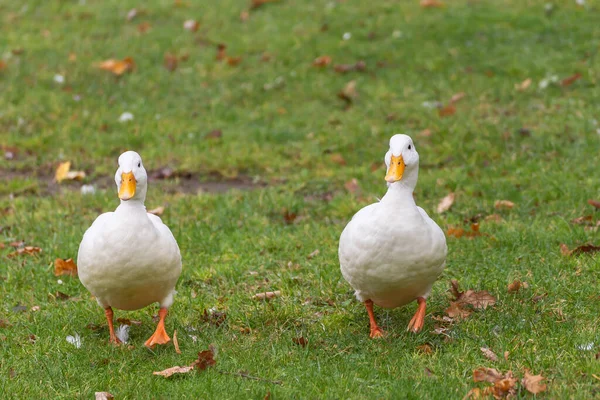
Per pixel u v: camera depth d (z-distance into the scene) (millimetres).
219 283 8031
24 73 14688
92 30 16906
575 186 9688
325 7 17422
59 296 7777
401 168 6219
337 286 7703
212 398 5605
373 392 5625
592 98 12711
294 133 12500
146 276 6242
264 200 10102
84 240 6426
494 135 11602
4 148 12258
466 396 5418
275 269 8227
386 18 16469
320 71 14633
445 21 16016
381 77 14234
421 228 6207
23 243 9031
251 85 14211
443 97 13297
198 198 10242
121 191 6016
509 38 15195
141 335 6934
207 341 6629
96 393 5684
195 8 17922
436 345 6352
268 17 17094
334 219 9617
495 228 8820
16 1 18969
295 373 5957
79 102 13711
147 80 14508
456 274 7789
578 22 15672
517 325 6551
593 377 5633
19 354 6512
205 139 12516
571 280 7363
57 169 11516
